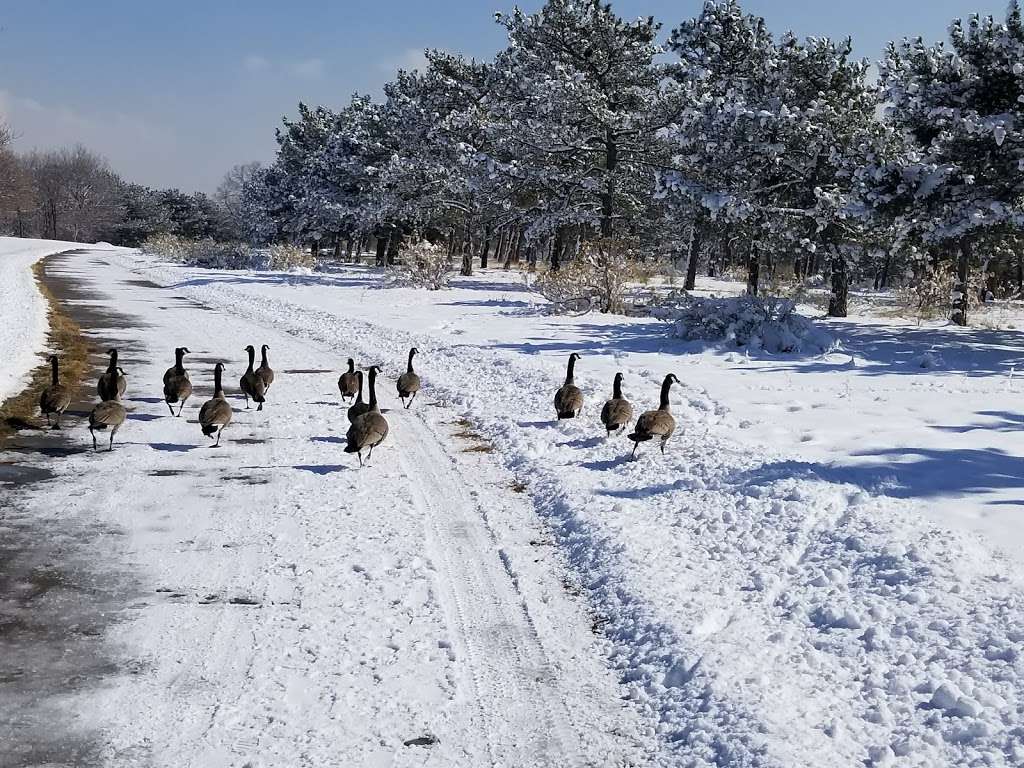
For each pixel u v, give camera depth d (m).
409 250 43.34
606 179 42.88
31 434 12.98
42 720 5.69
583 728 5.88
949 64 22.98
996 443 11.62
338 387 16.92
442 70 55.41
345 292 39.72
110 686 6.14
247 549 8.74
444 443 13.42
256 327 27.91
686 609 7.28
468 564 8.62
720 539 8.81
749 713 5.68
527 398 15.98
